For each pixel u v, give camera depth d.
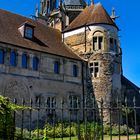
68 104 28.64
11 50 26.39
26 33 29.33
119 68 34.34
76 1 49.75
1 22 28.81
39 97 27.81
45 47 30.14
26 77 27.14
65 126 22.70
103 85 32.19
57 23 37.66
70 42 34.91
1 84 24.91
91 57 33.06
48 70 29.30
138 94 41.34
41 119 26.64
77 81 31.89
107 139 18.77
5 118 8.83
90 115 24.05
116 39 34.53
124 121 30.03
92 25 33.56
